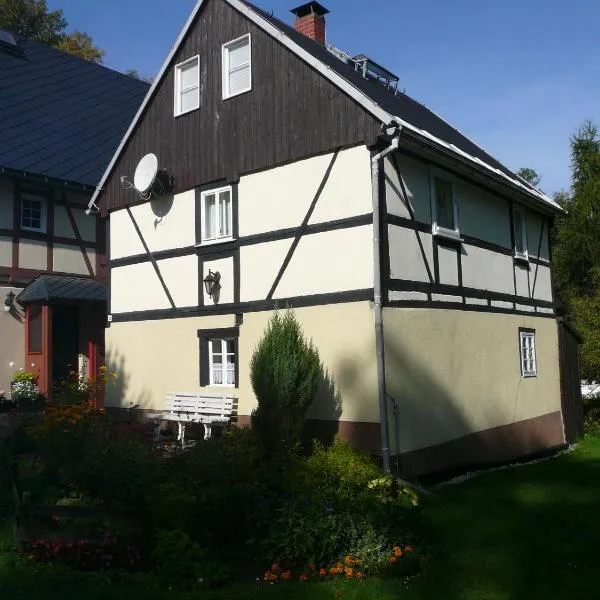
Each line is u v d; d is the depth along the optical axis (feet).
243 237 37.29
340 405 32.01
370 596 17.84
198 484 22.88
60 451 27.58
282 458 27.07
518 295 44.93
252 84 37.65
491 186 41.42
